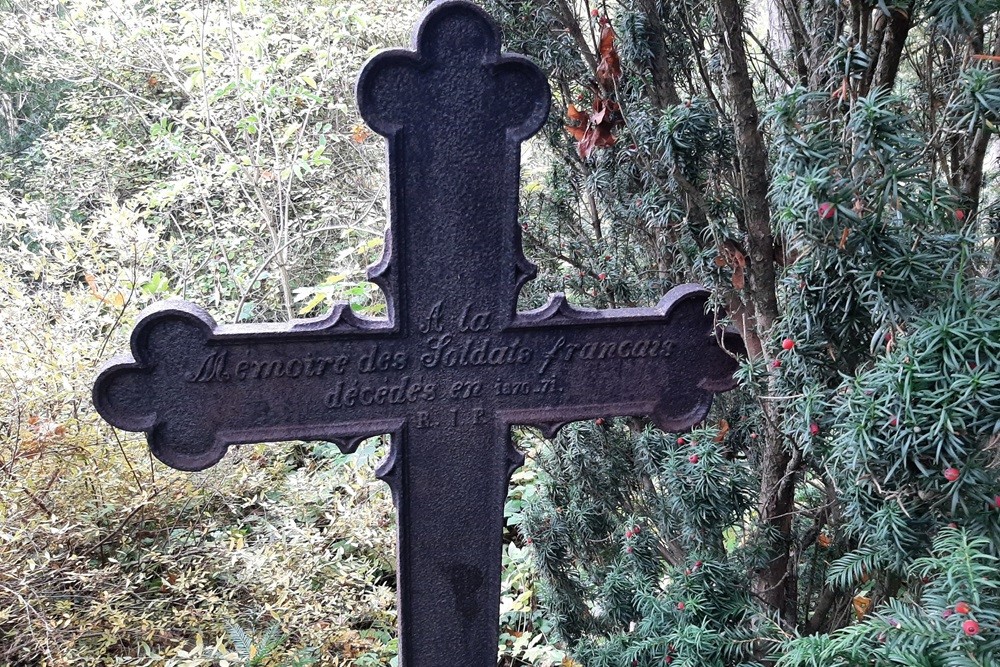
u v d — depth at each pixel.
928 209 0.92
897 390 0.87
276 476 2.77
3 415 2.21
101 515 2.22
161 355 1.22
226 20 3.82
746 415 1.51
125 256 2.94
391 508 2.69
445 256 1.26
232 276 3.73
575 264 1.79
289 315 3.64
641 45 1.33
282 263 3.71
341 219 4.36
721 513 1.34
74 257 2.84
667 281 1.52
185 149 3.98
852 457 0.94
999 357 0.83
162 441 1.26
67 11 4.54
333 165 4.42
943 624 0.81
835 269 0.98
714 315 1.30
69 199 4.30
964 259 0.90
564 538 1.76
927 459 0.91
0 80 4.67
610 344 1.36
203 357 1.23
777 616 1.32
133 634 1.98
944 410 0.84
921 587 1.10
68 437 2.20
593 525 1.75
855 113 0.90
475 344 1.31
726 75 1.11
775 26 1.61
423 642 1.48
